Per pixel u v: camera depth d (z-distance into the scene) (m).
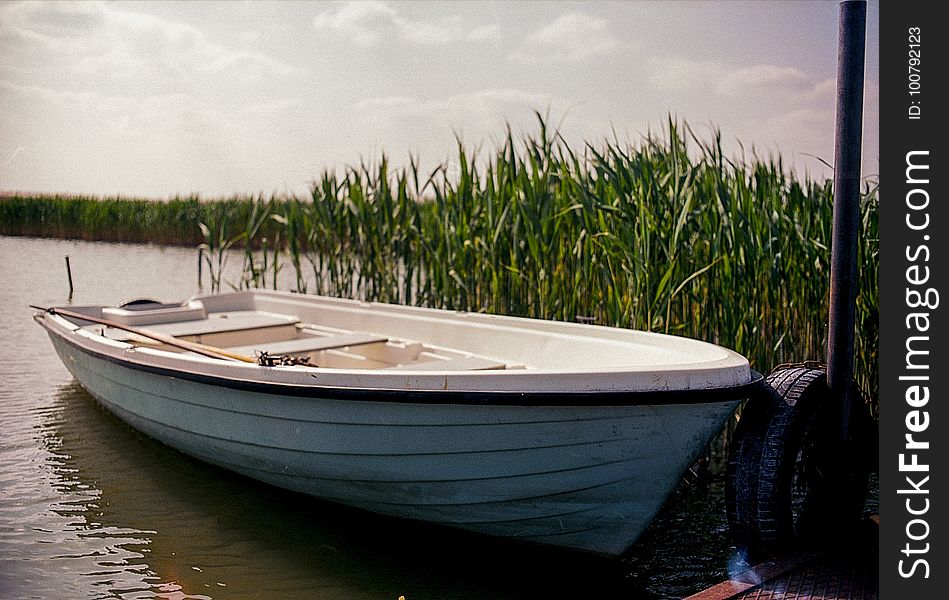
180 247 14.33
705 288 5.32
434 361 4.88
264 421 3.84
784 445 3.36
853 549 3.41
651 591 3.46
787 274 5.43
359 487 3.74
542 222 5.75
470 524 3.65
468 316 5.01
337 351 5.47
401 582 3.48
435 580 3.50
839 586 3.00
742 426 3.49
